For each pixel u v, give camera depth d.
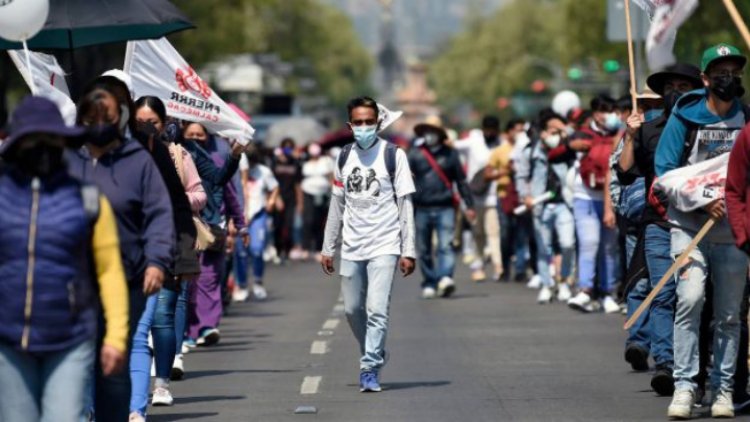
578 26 122.88
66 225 15.39
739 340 22.89
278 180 71.31
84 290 15.52
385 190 26.03
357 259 26.16
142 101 22.94
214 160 31.91
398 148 26.16
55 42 26.70
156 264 17.94
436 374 28.84
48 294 15.31
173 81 27.92
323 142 85.06
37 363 15.54
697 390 24.03
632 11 46.09
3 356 15.38
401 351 32.78
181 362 28.33
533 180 44.62
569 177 42.31
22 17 20.27
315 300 48.72
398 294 49.56
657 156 22.69
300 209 72.88
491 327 37.91
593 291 42.50
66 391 15.44
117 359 15.80
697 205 21.83
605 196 38.09
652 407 24.20
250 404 25.11
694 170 22.05
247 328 38.91
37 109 15.38
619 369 29.27
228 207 34.97
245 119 29.34
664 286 25.02
